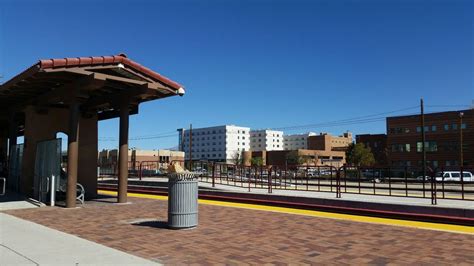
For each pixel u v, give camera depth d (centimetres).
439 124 8688
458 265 710
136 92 1656
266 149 15500
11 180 2133
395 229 1082
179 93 1738
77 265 698
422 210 1359
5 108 2166
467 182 2364
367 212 1445
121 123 1747
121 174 1731
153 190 2414
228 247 852
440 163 8606
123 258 746
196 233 1012
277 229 1073
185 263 724
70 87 1566
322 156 13900
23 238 934
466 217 1254
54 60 1383
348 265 711
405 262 730
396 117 9269
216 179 2903
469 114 8331
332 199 1608
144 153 9844
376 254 791
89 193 2014
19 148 1992
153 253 801
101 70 1532
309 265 710
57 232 1012
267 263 724
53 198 1612
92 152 2036
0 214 1372
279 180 2694
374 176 2277
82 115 2023
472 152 8238
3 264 704
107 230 1058
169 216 1080
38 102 1820
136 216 1322
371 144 12438
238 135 15400
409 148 9044
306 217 1316
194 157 15738
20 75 1524
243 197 1908
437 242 908
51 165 1642
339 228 1092
